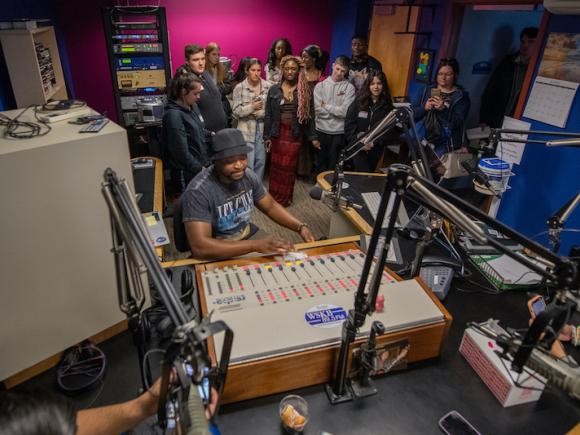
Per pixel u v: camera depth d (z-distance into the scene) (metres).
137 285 0.89
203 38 5.31
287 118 3.70
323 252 1.68
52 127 1.11
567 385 0.68
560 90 2.34
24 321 1.06
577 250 1.06
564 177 2.40
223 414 1.07
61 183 1.01
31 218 0.99
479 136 3.67
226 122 3.88
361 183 2.72
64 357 1.21
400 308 1.24
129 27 3.79
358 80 4.39
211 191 1.82
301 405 1.09
